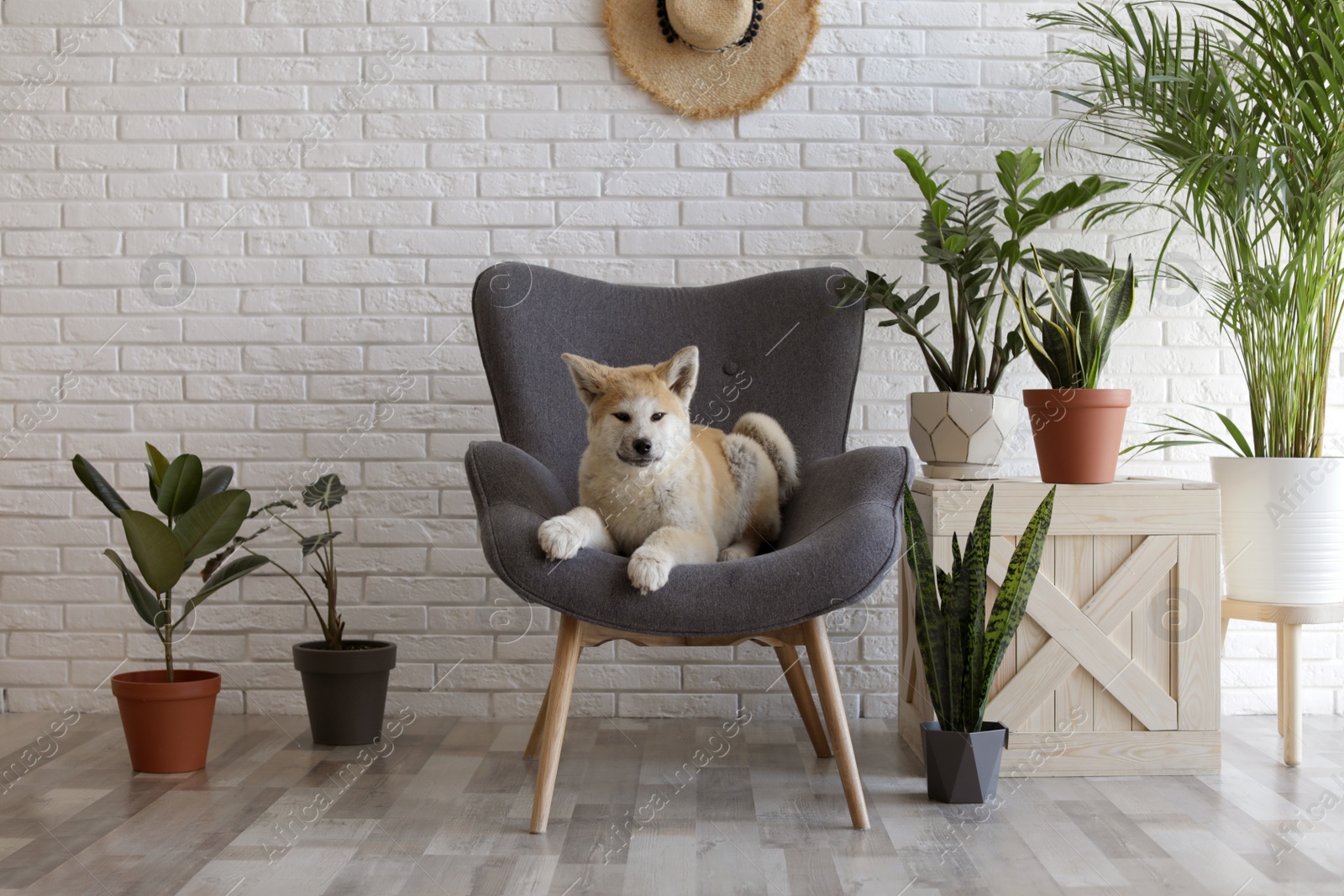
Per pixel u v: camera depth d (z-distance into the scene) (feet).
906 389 8.18
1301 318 6.86
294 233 8.14
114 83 8.11
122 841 5.31
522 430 6.68
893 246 8.17
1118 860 5.05
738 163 8.17
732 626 5.07
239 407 8.14
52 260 8.12
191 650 8.08
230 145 8.12
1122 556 6.46
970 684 5.90
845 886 4.74
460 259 8.17
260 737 7.40
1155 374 8.16
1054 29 8.14
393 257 8.16
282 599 8.07
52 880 4.78
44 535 8.07
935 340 8.18
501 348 6.71
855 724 7.87
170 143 8.13
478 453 5.71
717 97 8.13
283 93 8.13
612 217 8.16
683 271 8.16
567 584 5.15
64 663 8.05
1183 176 6.32
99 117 8.11
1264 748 7.07
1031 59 8.16
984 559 5.87
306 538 7.13
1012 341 7.07
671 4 7.92
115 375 8.12
